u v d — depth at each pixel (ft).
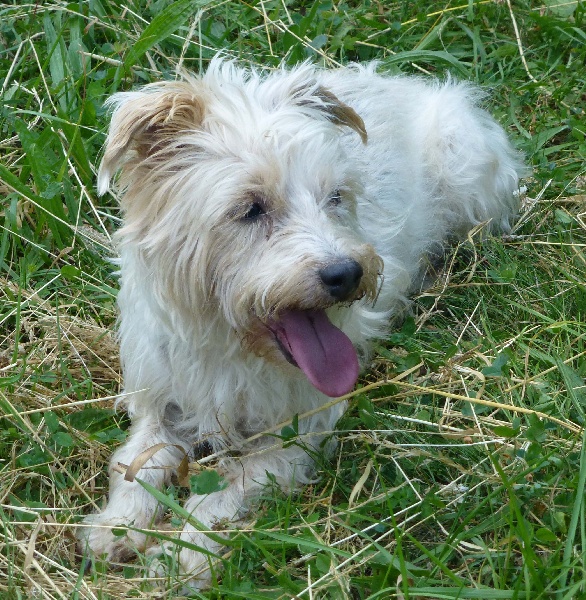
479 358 3.33
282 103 2.97
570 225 3.78
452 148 3.76
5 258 3.62
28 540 2.82
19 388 3.19
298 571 2.80
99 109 3.85
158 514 2.96
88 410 3.15
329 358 2.88
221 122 2.85
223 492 2.96
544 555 2.80
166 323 3.01
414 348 3.37
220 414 3.10
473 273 3.61
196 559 2.82
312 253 2.78
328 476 3.03
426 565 2.83
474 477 2.97
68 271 3.48
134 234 2.95
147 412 3.19
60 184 3.56
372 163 3.47
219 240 2.85
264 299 2.81
